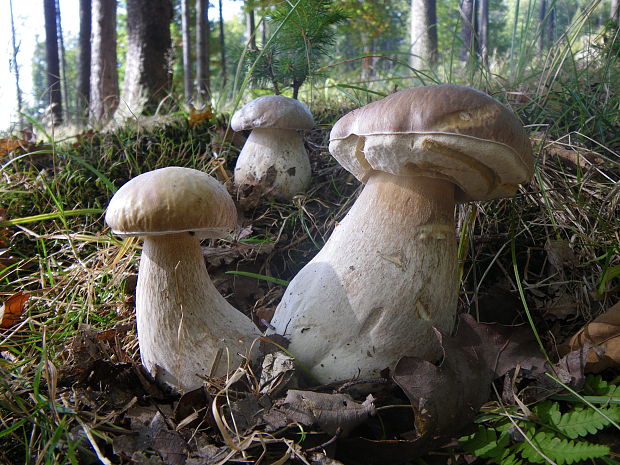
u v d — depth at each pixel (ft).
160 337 0.69
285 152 1.20
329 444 0.60
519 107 1.32
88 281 0.95
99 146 1.49
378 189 0.73
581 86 1.41
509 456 0.60
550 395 0.66
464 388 0.63
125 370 0.71
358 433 0.66
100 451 0.58
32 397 0.66
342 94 1.75
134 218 0.62
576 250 0.93
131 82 3.12
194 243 0.71
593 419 0.61
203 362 0.69
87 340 0.76
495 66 2.06
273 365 0.69
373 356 0.69
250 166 1.21
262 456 0.57
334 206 1.19
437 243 0.71
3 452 0.61
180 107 1.98
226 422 0.62
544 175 1.05
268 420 0.62
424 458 0.63
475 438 0.63
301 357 0.71
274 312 0.86
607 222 0.94
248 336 0.73
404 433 0.65
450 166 0.64
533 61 1.82
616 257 0.89
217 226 0.65
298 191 1.22
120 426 0.64
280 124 1.15
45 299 0.93
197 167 1.34
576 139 1.17
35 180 1.29
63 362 0.78
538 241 0.99
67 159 1.40
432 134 0.60
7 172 1.34
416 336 0.69
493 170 0.67
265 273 1.03
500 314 0.87
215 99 2.17
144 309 0.70
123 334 0.87
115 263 0.99
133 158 1.36
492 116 0.61
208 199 0.64
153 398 0.69
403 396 0.69
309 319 0.72
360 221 0.73
